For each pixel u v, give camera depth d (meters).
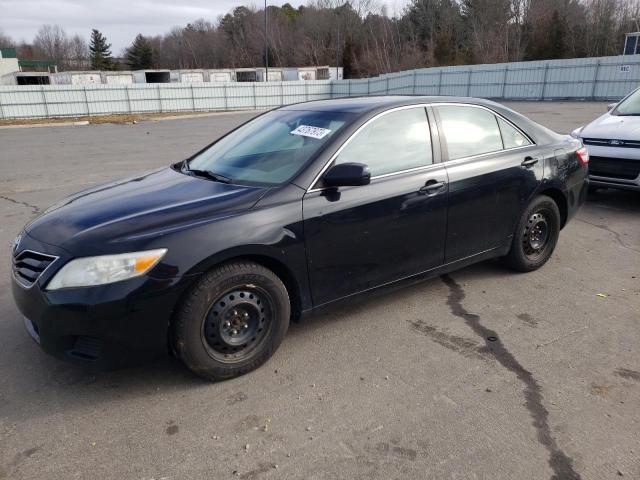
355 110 3.74
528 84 32.97
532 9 52.59
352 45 64.56
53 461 2.49
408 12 67.69
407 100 3.90
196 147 15.39
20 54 105.19
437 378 3.12
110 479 2.37
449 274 4.73
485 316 3.90
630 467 2.41
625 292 4.30
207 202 3.11
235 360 3.10
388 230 3.56
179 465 2.46
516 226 4.44
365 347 3.49
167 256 2.79
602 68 29.61
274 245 3.06
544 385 3.03
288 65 82.75
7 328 3.80
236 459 2.49
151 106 39.84
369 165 3.54
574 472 2.38
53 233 3.00
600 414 2.77
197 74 60.69
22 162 12.88
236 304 3.03
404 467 2.42
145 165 11.93
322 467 2.42
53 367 3.29
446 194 3.84
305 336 3.64
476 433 2.64
